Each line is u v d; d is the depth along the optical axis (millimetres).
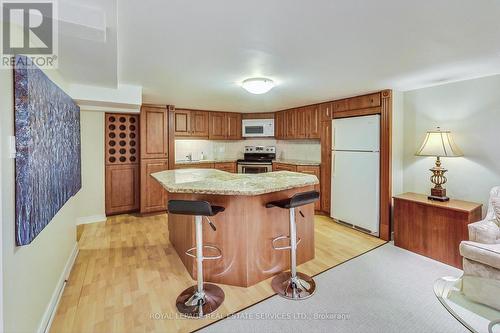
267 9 1396
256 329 1810
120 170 4562
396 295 2199
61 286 2223
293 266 2320
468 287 2064
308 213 2830
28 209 1343
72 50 1815
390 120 3350
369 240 3443
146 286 2340
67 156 2350
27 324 1474
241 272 2348
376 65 2391
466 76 2787
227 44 1879
